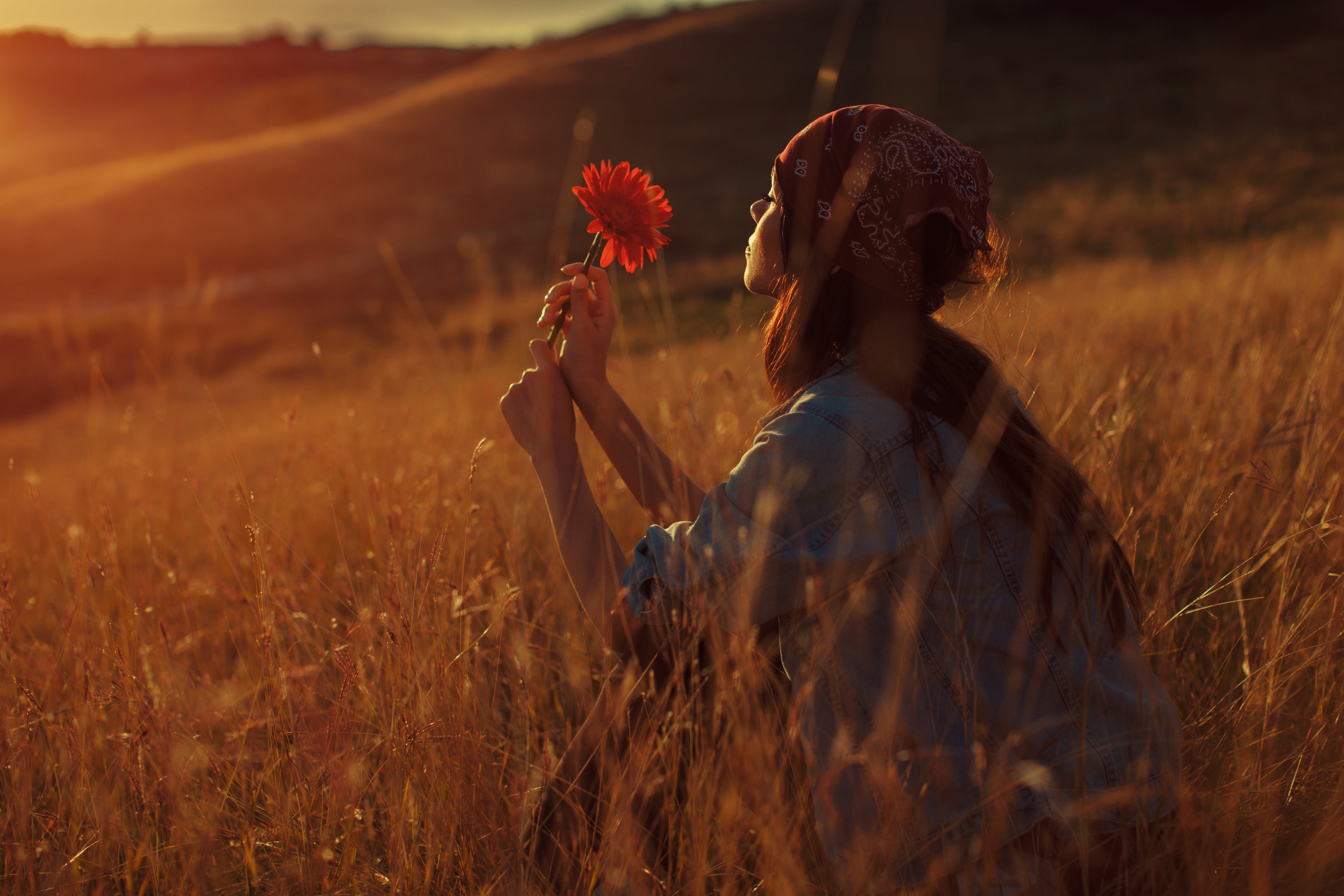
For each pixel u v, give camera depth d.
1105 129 30.16
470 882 1.41
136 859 1.45
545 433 1.44
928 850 1.18
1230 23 44.22
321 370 16.00
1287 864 1.22
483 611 2.04
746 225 25.84
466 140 41.16
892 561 1.20
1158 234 15.25
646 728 1.44
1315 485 1.88
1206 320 3.60
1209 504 2.10
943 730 1.21
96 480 3.02
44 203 37.62
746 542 1.17
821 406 1.23
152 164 42.78
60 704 1.84
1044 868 1.17
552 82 48.19
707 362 3.72
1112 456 2.02
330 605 2.38
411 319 20.55
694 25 56.91
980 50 46.31
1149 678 1.32
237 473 2.15
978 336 1.54
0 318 26.34
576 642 2.02
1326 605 1.60
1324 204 14.84
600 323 1.49
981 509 1.19
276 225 33.22
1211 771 1.47
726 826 1.25
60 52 97.56
